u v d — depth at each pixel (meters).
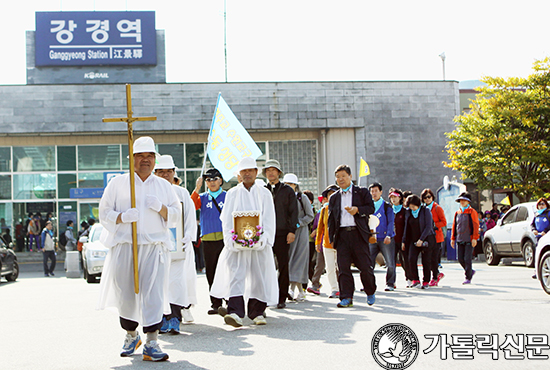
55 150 27.38
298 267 10.04
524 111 24.14
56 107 26.52
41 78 27.50
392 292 11.09
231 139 12.62
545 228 14.62
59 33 27.62
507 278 13.97
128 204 5.59
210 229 8.62
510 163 24.45
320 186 28.11
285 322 7.51
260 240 7.37
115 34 27.83
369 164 27.91
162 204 5.58
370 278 8.93
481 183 25.12
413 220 11.93
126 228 5.53
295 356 5.31
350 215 8.88
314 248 11.57
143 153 5.68
